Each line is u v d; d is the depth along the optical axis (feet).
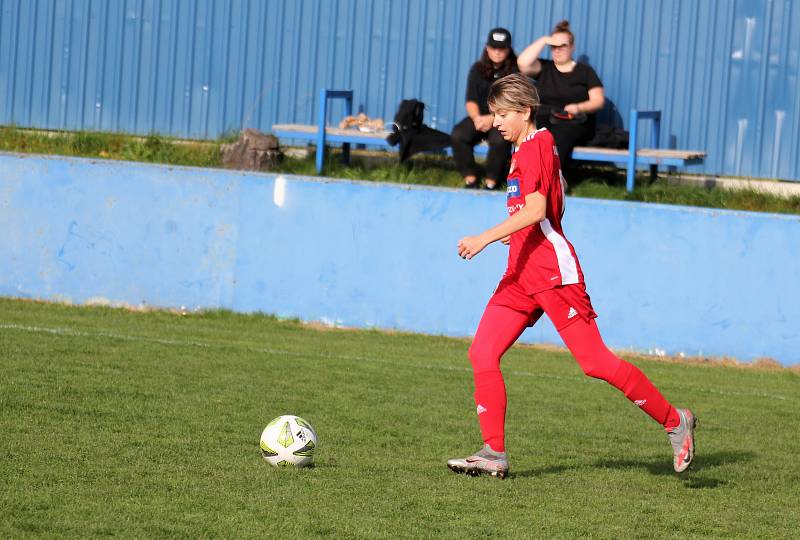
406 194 149.59
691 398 113.60
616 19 178.19
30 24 195.83
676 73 176.86
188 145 185.68
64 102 195.52
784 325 140.46
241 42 189.98
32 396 88.38
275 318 153.79
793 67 172.76
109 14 193.67
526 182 67.72
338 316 152.46
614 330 145.38
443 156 179.73
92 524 56.85
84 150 184.85
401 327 150.71
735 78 174.81
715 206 163.84
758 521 65.16
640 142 178.60
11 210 158.61
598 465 78.64
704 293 142.51
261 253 153.99
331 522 59.57
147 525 57.21
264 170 174.40
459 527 60.03
